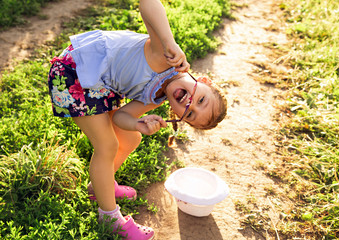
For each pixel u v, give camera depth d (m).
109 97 2.39
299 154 3.89
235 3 7.86
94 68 2.22
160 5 2.06
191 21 6.14
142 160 3.39
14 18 5.96
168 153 3.73
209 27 6.31
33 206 2.54
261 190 3.39
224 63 5.58
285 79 5.28
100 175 2.44
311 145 3.90
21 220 2.45
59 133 3.34
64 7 6.62
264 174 3.60
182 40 5.57
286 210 3.19
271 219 3.08
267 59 5.79
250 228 2.99
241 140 4.05
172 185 2.83
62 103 2.31
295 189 3.43
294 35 6.54
